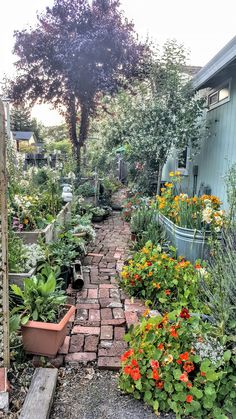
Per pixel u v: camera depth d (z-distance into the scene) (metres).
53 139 21.61
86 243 5.11
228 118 5.00
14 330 2.22
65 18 8.40
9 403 1.88
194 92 6.20
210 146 5.86
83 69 8.31
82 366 2.28
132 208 7.13
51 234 4.23
